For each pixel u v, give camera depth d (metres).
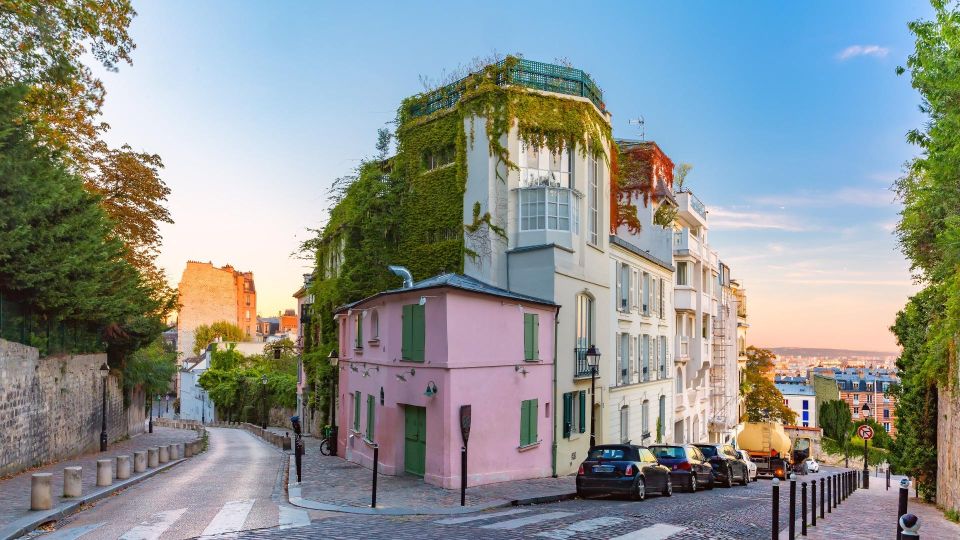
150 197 33.72
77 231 22.66
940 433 21.17
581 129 25.00
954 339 18.06
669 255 36.50
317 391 36.44
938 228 18.38
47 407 21.14
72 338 25.25
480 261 23.62
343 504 13.79
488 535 10.34
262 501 13.95
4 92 17.48
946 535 12.13
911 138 13.84
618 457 17.00
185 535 10.01
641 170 37.16
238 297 114.62
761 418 60.94
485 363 18.28
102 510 12.75
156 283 34.69
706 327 42.72
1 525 10.54
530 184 24.20
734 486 25.53
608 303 26.94
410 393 18.30
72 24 19.48
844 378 162.62
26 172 19.27
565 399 22.75
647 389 32.72
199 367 85.31
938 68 12.98
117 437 34.41
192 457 27.20
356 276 27.34
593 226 26.34
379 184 26.95
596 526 11.47
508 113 23.70
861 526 12.98
